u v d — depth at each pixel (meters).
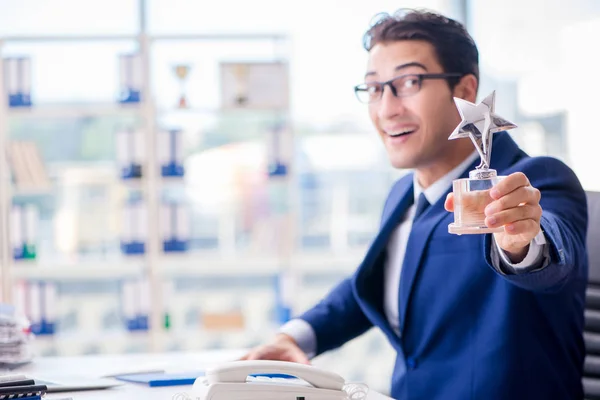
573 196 1.47
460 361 1.54
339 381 1.26
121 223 4.45
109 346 4.82
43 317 4.06
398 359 1.70
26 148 4.19
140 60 4.13
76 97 4.75
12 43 4.32
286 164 4.20
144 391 1.45
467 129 1.17
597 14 4.39
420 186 1.75
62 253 4.68
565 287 1.54
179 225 4.14
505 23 4.77
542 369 1.50
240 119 4.85
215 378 1.21
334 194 5.01
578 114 4.50
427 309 1.60
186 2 4.89
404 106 1.65
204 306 5.07
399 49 1.65
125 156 4.11
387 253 1.79
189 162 4.72
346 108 4.96
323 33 4.93
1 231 4.11
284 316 4.20
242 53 4.72
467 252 1.56
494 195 1.12
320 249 5.02
